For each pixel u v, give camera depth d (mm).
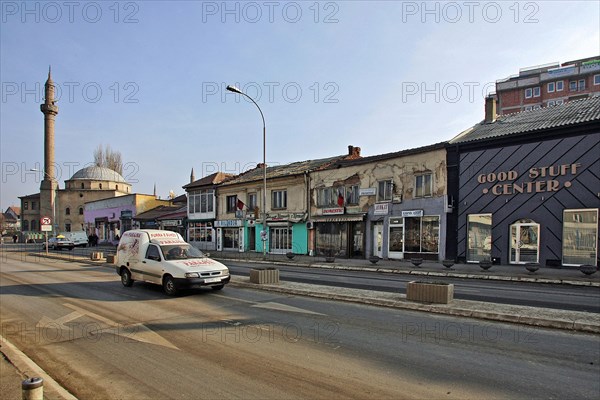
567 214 17297
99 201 58031
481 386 4680
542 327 7344
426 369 5254
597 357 5699
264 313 8836
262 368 5375
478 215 20047
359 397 4410
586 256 16719
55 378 5223
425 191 22188
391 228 23609
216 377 5090
